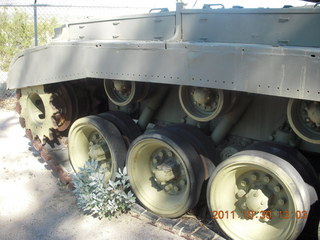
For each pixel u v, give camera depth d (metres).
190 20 3.80
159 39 4.11
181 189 3.98
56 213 4.29
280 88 2.61
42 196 4.70
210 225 3.84
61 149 5.29
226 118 3.88
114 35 4.50
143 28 4.25
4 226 4.04
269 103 3.70
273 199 3.29
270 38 3.37
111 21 4.51
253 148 3.35
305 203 2.94
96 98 5.52
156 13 4.09
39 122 5.36
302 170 3.23
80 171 4.51
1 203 4.52
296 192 2.92
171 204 3.96
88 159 4.88
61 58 4.23
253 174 3.34
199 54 3.01
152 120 4.85
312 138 2.95
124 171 4.11
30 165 5.71
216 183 3.38
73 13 13.45
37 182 5.09
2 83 11.58
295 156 3.33
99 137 4.70
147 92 4.32
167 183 4.07
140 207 4.24
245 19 3.49
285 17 3.26
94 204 4.15
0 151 6.37
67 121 5.32
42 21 13.25
